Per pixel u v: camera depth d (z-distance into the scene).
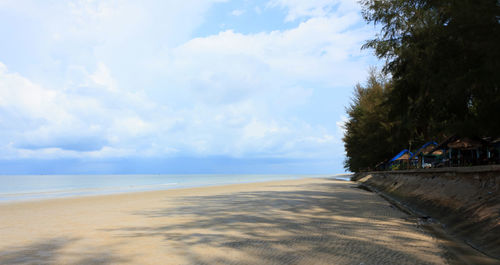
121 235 8.85
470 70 11.75
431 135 28.73
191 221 11.18
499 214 7.65
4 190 36.38
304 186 36.00
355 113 53.03
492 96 12.68
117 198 21.81
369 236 8.35
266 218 11.63
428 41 14.27
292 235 8.56
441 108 16.06
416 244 7.43
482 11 10.05
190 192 27.20
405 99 18.94
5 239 8.45
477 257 6.34
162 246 7.49
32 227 10.29
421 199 14.41
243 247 7.30
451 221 9.62
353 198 19.64
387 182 27.47
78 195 25.95
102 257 6.64
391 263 5.95
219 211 13.82
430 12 14.17
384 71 20.20
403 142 34.75
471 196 10.10
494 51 9.98
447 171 13.70
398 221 10.77
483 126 14.30
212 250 7.07
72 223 11.02
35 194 28.20
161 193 26.66
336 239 8.00
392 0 18.42
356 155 58.38
